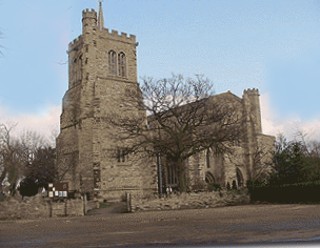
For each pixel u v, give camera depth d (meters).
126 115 51.59
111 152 51.41
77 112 55.44
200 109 42.03
